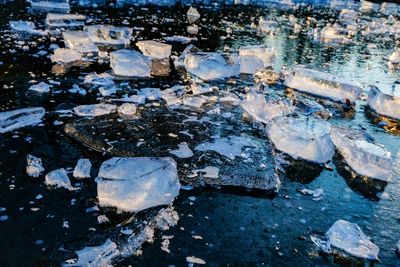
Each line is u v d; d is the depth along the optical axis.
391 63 8.68
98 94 5.24
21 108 4.54
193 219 3.05
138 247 2.71
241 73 6.86
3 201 3.02
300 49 9.23
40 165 3.46
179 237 2.85
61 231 2.79
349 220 3.26
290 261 2.75
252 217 3.15
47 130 4.12
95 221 2.93
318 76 6.24
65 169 3.50
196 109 4.95
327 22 14.25
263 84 6.11
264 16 14.12
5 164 3.48
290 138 4.18
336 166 4.06
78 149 3.84
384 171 3.87
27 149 3.74
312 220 3.20
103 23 9.60
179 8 13.80
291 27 12.27
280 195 3.48
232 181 3.50
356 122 5.30
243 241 2.88
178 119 4.59
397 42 11.41
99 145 3.85
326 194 3.57
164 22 10.77
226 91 5.84
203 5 15.45
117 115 4.52
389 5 22.47
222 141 4.13
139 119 4.47
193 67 6.58
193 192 3.38
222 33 10.06
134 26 9.76
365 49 10.02
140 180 3.18
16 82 5.32
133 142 3.93
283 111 4.93
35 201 3.06
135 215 3.00
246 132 4.46
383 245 3.02
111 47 7.57
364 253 2.86
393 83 7.16
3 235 2.69
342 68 7.93
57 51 6.43
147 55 7.28
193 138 4.14
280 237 2.97
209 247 2.79
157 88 5.69
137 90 5.53
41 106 4.68
